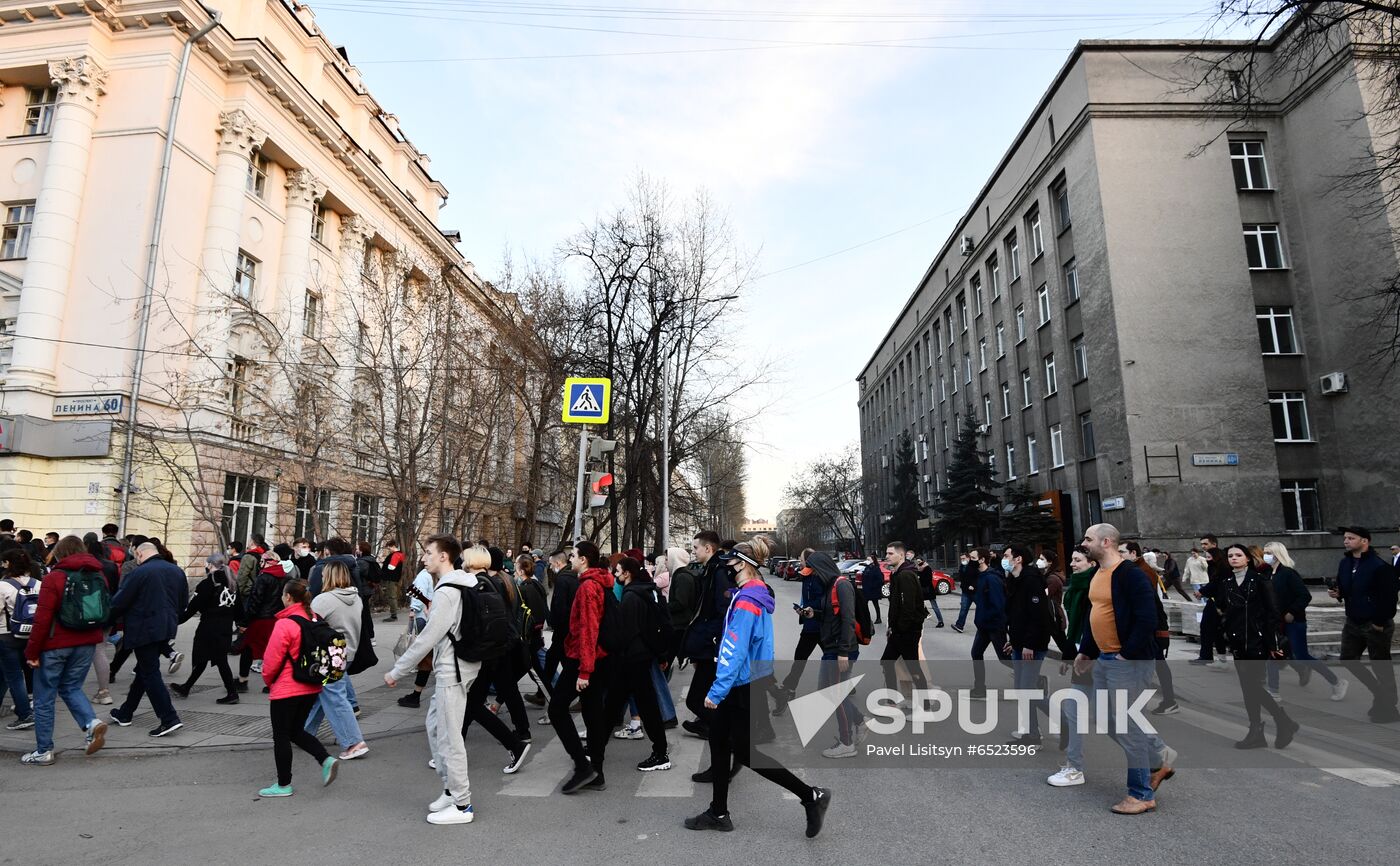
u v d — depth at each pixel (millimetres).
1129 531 21266
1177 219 22375
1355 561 7289
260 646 8258
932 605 17219
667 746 6180
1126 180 22609
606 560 7719
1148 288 22031
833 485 63125
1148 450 21172
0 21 19359
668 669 7898
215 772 5730
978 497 30734
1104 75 23172
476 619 4773
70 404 17828
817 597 7438
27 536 11062
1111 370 22125
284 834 4414
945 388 41625
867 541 68500
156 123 19031
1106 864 3943
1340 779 5434
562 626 6934
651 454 22688
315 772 5758
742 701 4488
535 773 5754
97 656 7801
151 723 7098
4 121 20000
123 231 18672
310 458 15078
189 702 7949
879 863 3973
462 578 4879
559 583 7000
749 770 5793
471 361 16391
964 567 16188
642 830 4488
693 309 22641
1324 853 4074
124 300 17984
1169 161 22703
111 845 4234
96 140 19188
